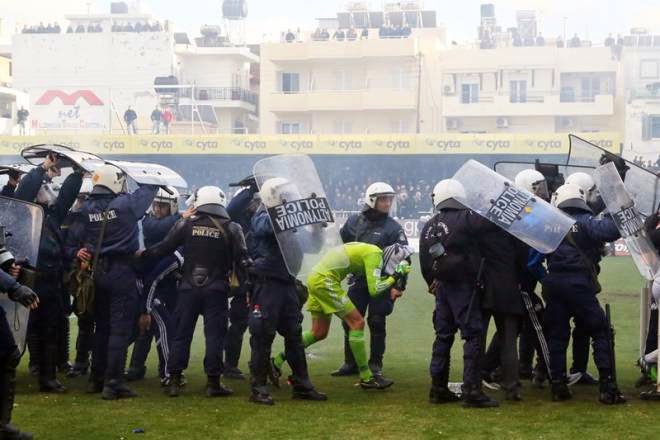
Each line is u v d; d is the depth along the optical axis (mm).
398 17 76250
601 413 9312
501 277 9789
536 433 8484
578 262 9711
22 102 68000
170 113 63094
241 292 11508
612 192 9688
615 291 23391
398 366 12617
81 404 9805
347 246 10875
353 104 66188
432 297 22812
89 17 82875
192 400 10078
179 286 10312
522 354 11406
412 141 47562
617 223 9617
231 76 73438
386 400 10117
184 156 48906
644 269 9883
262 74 67875
